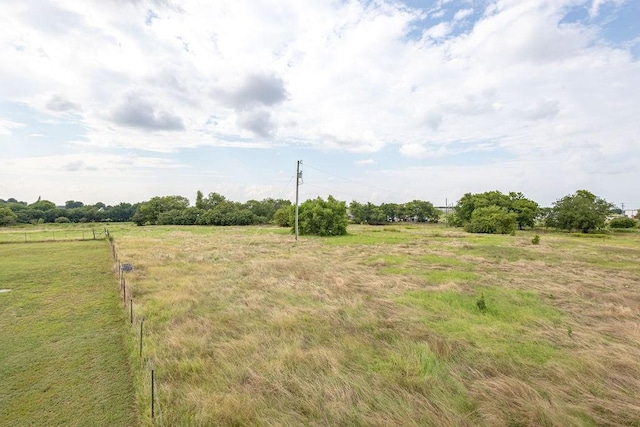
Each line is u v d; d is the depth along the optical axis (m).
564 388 5.90
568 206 60.91
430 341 7.99
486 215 54.47
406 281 15.09
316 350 7.38
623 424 4.97
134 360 6.99
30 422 5.06
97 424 5.05
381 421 4.90
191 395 5.58
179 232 50.06
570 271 18.20
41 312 10.42
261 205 103.94
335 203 45.69
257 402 5.44
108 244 30.89
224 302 11.37
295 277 15.49
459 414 5.14
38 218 89.75
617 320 9.96
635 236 49.53
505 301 11.84
